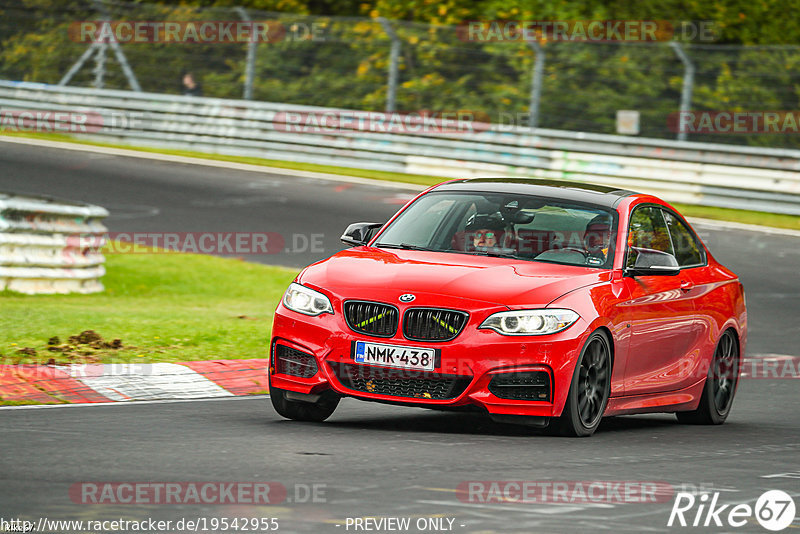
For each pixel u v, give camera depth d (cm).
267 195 6938
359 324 2281
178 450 1997
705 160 7431
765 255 5962
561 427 2291
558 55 9756
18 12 10744
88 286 4591
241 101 8406
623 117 9244
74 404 2506
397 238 2605
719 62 9362
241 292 4812
